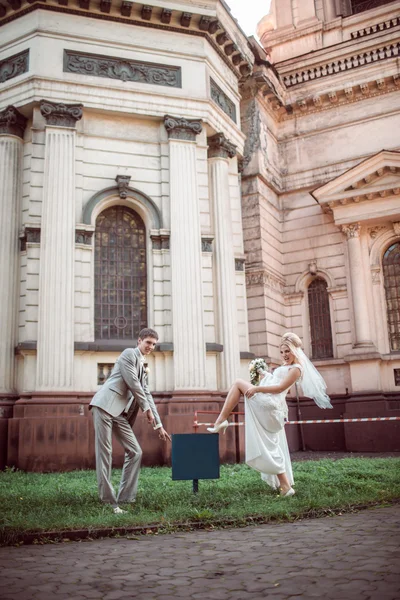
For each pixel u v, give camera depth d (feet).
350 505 21.43
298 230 70.79
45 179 46.57
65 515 19.45
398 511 20.53
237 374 50.03
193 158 51.13
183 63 52.37
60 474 37.93
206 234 51.44
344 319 65.92
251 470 35.63
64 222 46.24
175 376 46.57
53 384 43.47
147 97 50.57
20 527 17.28
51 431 42.16
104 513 19.98
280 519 19.30
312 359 67.46
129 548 15.85
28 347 43.98
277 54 79.56
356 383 62.44
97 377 46.11
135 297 49.73
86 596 11.58
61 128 47.52
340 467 34.88
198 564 13.87
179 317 47.70
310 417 65.00
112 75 49.98
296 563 13.58
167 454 44.37
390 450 59.16
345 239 67.31
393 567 12.82
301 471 33.55
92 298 46.93
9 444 42.34
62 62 48.57
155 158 51.19
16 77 48.65
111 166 49.78
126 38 50.83
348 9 80.89
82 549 15.90
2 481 33.47
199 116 51.98
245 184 66.85
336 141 70.33
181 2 51.34
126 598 11.39
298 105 71.82
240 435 47.47
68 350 44.39
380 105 68.54
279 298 68.39
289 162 72.69
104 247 49.70
